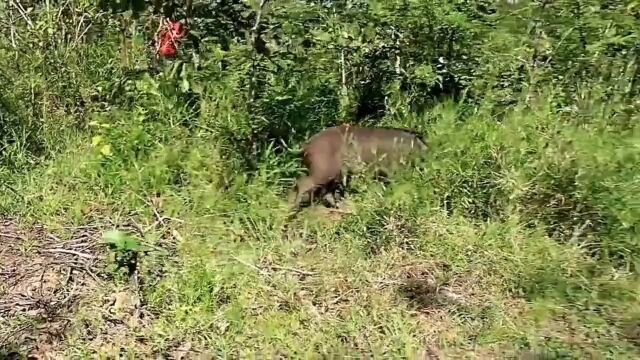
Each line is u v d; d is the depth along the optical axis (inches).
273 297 154.0
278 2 215.8
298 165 189.6
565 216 174.2
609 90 204.1
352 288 158.6
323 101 216.5
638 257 164.7
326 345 143.3
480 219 178.5
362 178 188.2
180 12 205.5
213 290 154.3
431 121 217.5
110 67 222.1
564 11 215.3
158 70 213.8
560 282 159.5
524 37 215.9
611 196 168.6
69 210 180.2
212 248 167.2
